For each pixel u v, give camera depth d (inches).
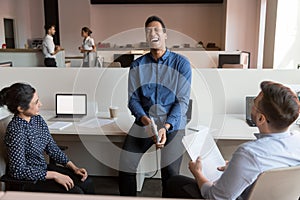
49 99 108.7
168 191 64.7
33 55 244.8
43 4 383.6
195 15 360.8
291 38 191.5
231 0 278.1
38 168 69.3
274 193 47.4
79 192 68.9
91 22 364.2
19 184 65.7
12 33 359.3
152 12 364.2
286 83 103.0
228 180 48.2
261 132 49.9
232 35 283.1
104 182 108.4
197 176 58.9
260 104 48.6
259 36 269.0
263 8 264.1
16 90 67.6
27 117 70.1
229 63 214.8
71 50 365.1
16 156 65.5
